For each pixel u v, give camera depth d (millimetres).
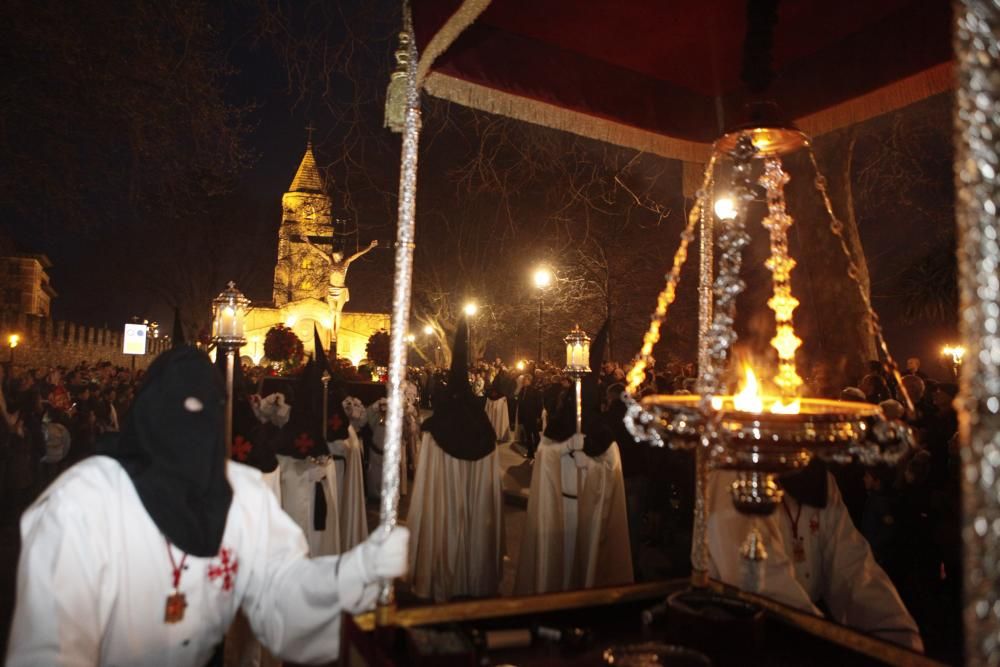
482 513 6262
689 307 26375
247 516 2354
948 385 6688
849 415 2232
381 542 2191
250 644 4387
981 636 939
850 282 7199
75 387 11227
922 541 5582
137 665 2068
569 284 26516
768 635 2502
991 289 1000
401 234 2447
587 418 6129
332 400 6699
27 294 28469
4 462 8766
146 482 2084
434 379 26172
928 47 3371
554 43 3807
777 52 3832
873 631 3135
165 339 34875
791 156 7312
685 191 4348
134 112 9359
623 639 2430
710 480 3223
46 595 1852
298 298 53625
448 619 2371
